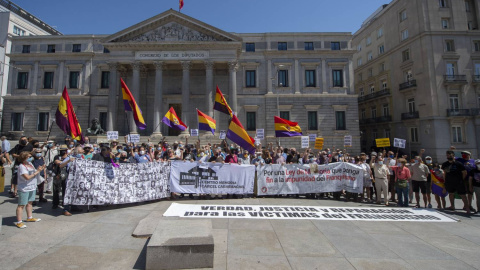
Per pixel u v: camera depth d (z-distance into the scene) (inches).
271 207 403.2
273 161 607.8
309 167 501.0
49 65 1544.0
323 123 1508.4
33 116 1530.5
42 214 351.6
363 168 499.2
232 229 302.7
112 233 286.0
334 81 1549.0
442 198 446.9
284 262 226.1
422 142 1445.6
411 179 470.3
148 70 1537.9
